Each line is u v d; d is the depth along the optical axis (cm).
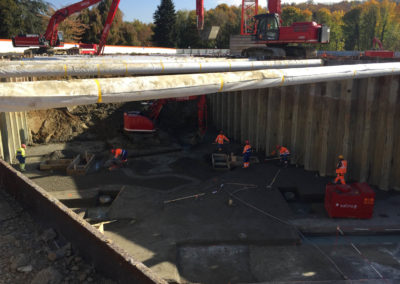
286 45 2483
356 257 898
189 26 7969
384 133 1330
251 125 1881
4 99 426
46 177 1390
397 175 1348
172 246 888
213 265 843
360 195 1055
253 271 823
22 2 5556
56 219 497
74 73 1208
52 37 2989
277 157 1708
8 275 411
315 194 1252
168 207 1123
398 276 812
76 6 2853
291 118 1633
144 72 1336
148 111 1884
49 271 409
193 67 1422
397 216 1108
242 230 980
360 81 1354
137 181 1382
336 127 1434
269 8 2484
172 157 1700
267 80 773
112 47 5034
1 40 3894
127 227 992
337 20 9669
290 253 902
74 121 2028
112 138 1930
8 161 1552
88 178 1392
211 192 1246
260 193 1245
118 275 388
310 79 888
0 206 596
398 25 9225
